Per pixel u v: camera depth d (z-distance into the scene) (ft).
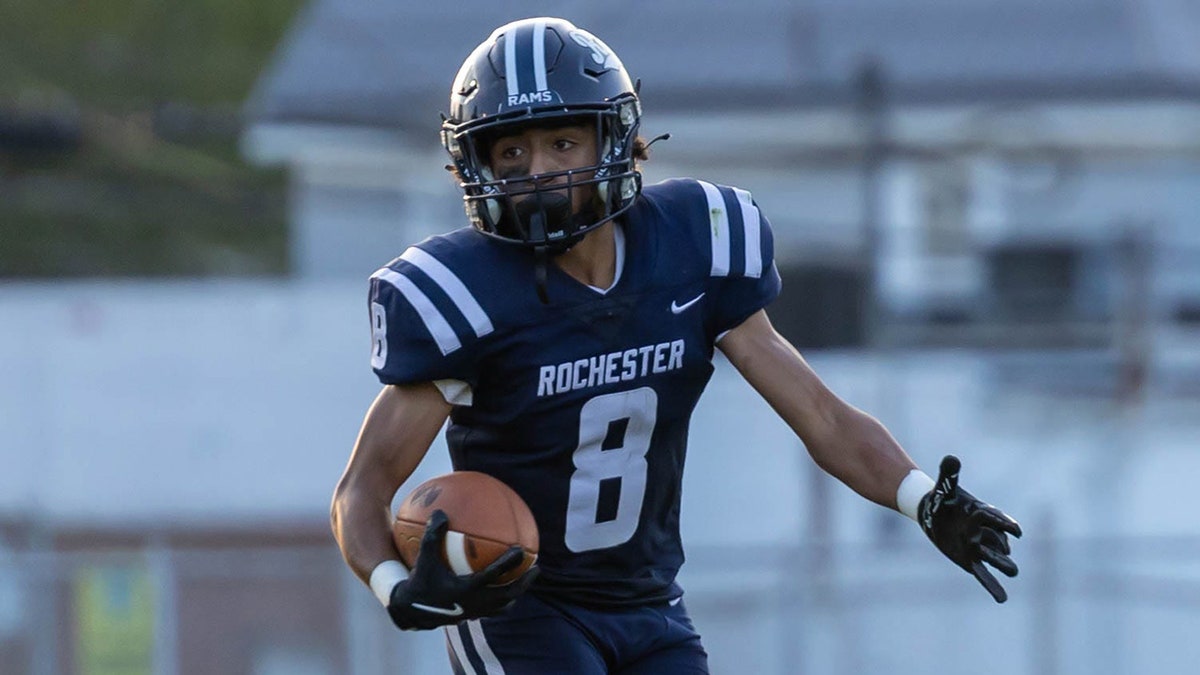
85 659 106.73
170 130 178.50
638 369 41.65
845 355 129.29
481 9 157.99
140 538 123.85
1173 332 147.23
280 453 125.49
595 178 40.47
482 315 40.63
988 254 148.36
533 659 43.91
